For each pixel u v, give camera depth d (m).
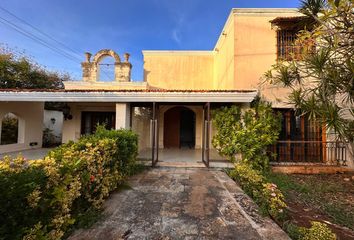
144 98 8.02
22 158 2.60
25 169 2.39
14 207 2.00
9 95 8.00
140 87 12.98
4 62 13.45
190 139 15.00
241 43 9.20
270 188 4.34
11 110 10.57
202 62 14.68
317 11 5.35
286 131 8.80
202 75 14.61
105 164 4.51
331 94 5.04
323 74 5.01
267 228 3.46
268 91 8.89
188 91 7.86
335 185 6.50
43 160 2.72
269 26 9.12
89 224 3.38
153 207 4.24
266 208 4.07
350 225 3.90
